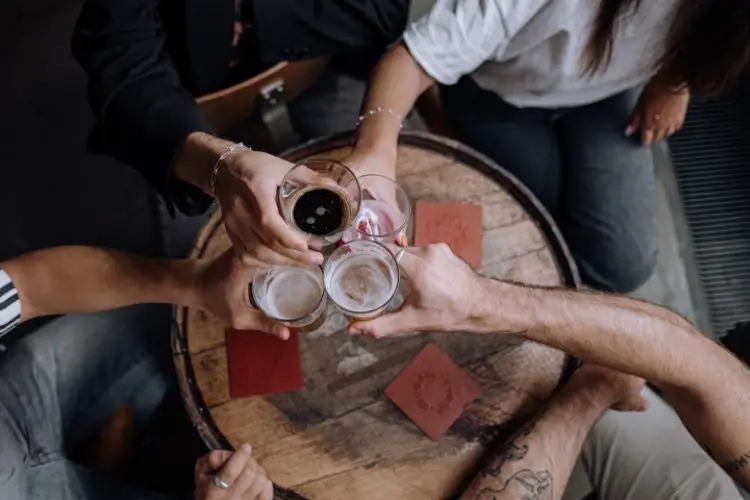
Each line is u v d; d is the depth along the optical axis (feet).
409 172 4.77
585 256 5.95
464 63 4.71
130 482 5.06
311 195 3.60
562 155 5.95
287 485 4.06
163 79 4.42
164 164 4.12
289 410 4.21
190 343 4.34
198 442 5.32
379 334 3.59
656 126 5.63
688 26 4.38
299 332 4.30
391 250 3.48
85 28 4.50
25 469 4.29
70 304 4.16
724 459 4.05
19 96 6.78
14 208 6.40
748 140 7.13
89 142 4.99
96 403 4.88
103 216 6.40
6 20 6.97
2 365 4.60
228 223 3.71
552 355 4.35
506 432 4.22
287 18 4.92
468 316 3.55
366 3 5.05
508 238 4.61
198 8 4.54
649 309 4.02
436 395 4.24
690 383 3.91
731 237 6.85
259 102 5.43
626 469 4.65
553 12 4.35
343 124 5.95
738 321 6.59
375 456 4.13
